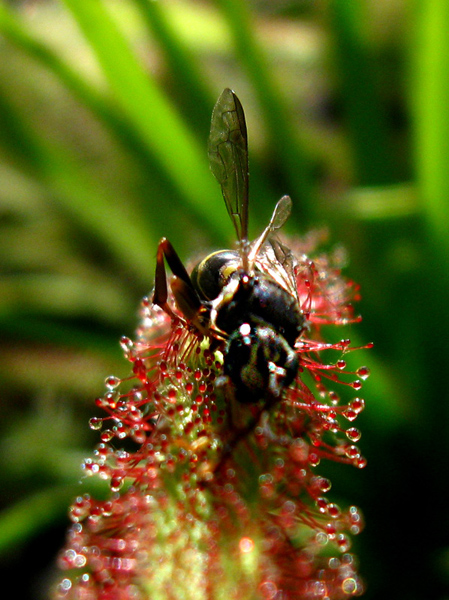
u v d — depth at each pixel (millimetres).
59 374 102
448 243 74
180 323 46
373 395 71
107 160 111
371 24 116
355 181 88
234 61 129
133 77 73
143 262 91
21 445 96
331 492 74
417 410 75
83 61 101
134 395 45
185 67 80
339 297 54
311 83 130
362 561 72
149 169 78
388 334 81
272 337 45
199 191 77
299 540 47
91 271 109
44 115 118
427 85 71
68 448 96
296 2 117
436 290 75
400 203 80
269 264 52
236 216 55
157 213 91
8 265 110
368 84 84
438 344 75
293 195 84
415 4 72
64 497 78
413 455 75
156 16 77
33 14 108
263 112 83
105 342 84
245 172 56
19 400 102
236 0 78
